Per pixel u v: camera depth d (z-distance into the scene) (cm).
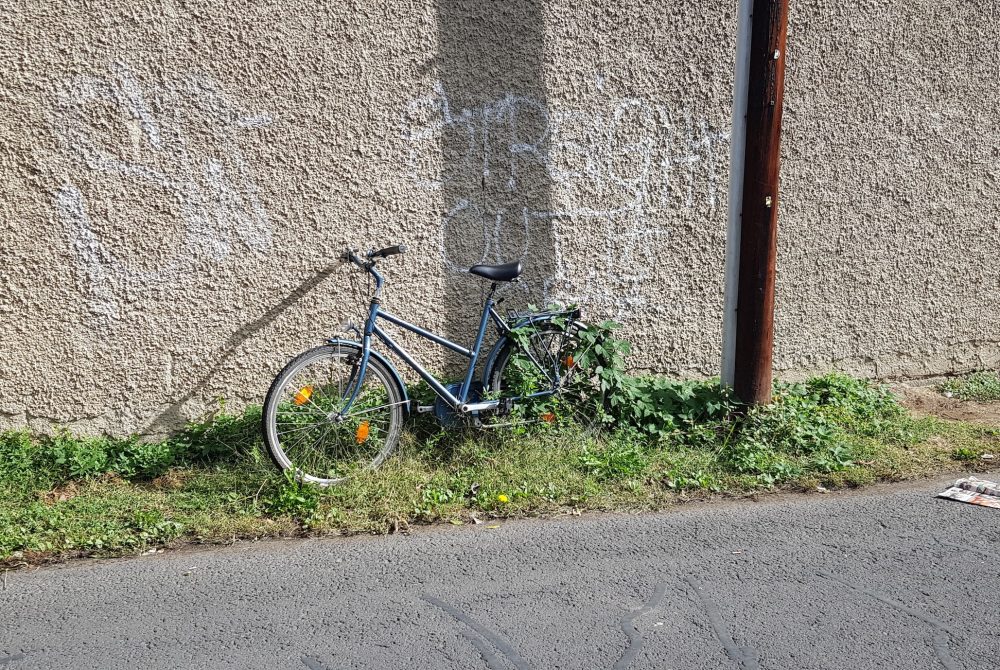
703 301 583
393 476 462
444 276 528
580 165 545
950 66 620
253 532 409
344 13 490
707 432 516
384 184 510
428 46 506
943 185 632
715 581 359
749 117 503
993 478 478
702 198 573
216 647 309
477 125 522
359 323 516
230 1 473
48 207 462
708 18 557
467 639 314
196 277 488
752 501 452
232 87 479
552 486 456
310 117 493
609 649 307
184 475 470
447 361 533
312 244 502
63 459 461
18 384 470
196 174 480
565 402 523
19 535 396
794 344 609
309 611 336
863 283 620
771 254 514
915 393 629
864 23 590
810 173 593
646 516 432
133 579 364
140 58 464
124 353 482
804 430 514
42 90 453
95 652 306
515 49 523
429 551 392
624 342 533
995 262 658
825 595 346
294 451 474
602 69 541
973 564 374
